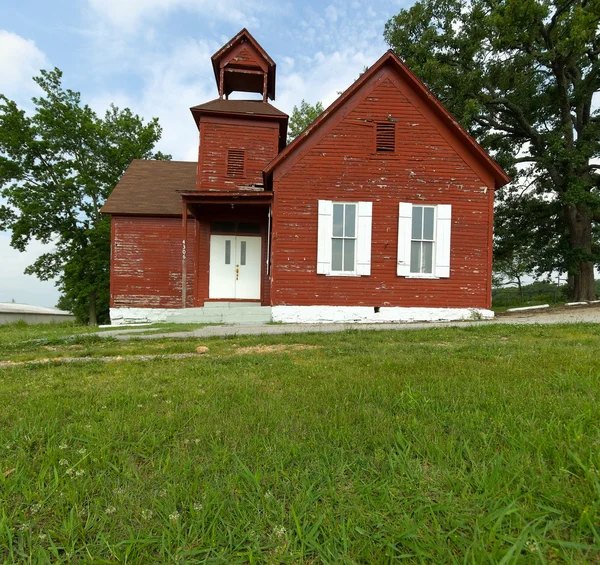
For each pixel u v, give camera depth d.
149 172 17.67
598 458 2.11
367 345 6.61
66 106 25.17
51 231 24.97
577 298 18.38
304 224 11.34
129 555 1.59
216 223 14.14
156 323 12.01
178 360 5.62
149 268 14.77
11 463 2.28
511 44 16.38
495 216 20.88
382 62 11.31
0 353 7.02
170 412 3.08
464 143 11.48
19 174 24.17
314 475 2.12
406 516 1.72
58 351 6.95
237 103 14.94
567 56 16.39
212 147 14.43
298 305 11.26
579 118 18.95
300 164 11.34
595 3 14.45
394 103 11.47
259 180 14.48
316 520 1.75
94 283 24.72
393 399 3.33
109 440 2.54
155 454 2.39
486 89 18.38
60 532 1.70
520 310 14.75
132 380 4.33
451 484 2.00
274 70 15.61
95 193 25.98
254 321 11.41
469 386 3.63
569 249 17.73
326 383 3.89
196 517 1.77
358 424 2.77
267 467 2.21
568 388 3.56
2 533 1.69
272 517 1.79
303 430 2.71
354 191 11.38
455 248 11.48
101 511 1.84
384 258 11.39
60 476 2.13
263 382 4.09
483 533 1.64
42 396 3.66
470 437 2.51
